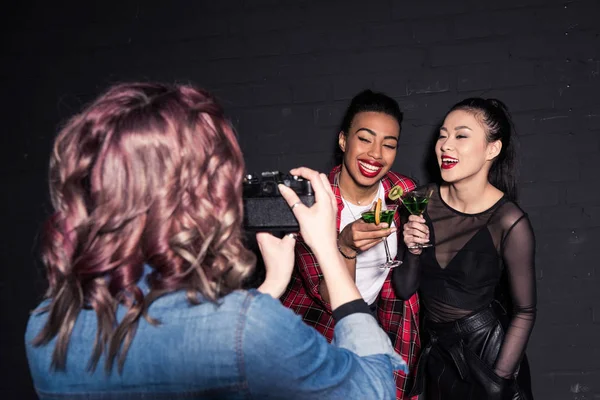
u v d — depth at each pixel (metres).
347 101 2.29
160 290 0.63
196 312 0.63
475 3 2.19
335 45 2.28
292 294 1.90
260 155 2.36
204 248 0.64
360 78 2.28
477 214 1.83
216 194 0.66
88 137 0.66
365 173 1.84
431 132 2.24
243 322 0.63
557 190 2.19
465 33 2.20
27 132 2.48
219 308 0.64
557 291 2.22
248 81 2.34
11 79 2.47
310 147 2.32
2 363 2.53
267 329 0.63
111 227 0.63
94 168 0.65
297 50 2.31
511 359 1.77
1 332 2.52
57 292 0.67
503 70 2.19
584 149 2.17
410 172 2.27
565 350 2.23
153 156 0.64
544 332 2.24
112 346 0.62
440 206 1.91
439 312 1.88
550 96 2.17
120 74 2.41
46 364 0.66
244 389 0.63
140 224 0.64
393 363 0.77
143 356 0.63
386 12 2.24
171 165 0.64
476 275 1.83
